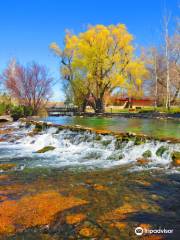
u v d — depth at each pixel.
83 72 45.31
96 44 44.16
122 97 59.72
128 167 9.38
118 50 45.19
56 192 6.84
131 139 11.79
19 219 5.43
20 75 36.75
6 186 7.41
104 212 5.69
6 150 13.44
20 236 4.86
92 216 5.51
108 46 44.94
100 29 44.19
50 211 5.74
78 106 47.47
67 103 50.91
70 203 6.12
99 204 6.08
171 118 26.89
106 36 43.97
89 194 6.70
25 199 6.38
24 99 35.22
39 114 35.09
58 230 5.03
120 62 45.19
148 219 5.40
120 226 5.13
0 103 29.81
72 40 44.81
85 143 13.48
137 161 10.16
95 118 29.56
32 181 7.88
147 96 64.94
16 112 29.66
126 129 15.95
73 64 45.09
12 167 9.62
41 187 7.29
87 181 7.80
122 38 44.50
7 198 6.48
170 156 9.94
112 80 44.44
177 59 47.78
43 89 35.72
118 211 5.74
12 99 36.28
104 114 35.56
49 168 9.47
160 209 5.85
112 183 7.57
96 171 8.96
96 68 44.81
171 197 6.52
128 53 45.31
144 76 58.12
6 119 26.88
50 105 51.25
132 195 6.64
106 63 44.34
